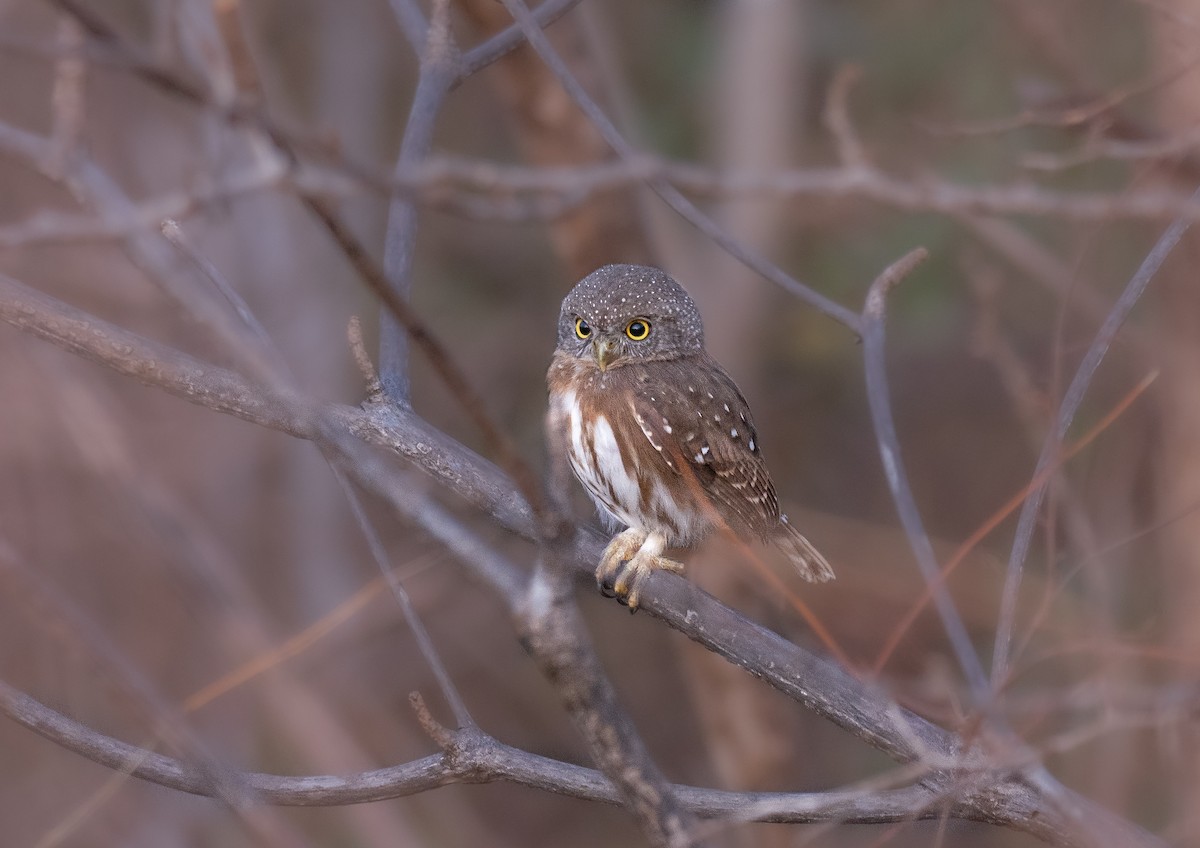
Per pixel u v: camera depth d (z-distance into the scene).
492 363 19.36
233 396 6.55
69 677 8.93
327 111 18.62
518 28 9.05
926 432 19.31
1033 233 13.98
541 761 6.84
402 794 6.84
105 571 11.72
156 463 12.85
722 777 15.80
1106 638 7.23
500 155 20.03
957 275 17.83
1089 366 6.98
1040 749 5.81
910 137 17.47
